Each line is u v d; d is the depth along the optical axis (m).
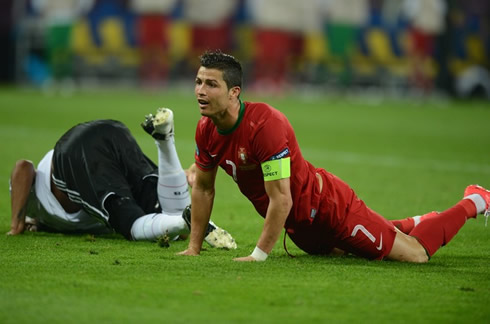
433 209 32.00
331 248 20.95
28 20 113.81
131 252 20.92
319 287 16.95
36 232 24.44
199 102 18.77
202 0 112.31
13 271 17.89
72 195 22.97
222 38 113.75
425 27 122.12
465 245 24.27
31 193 24.16
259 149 18.92
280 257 20.75
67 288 16.34
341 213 20.09
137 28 113.56
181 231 22.27
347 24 119.44
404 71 123.12
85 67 114.88
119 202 22.89
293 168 19.44
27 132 59.44
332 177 20.39
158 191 23.45
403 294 16.59
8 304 15.07
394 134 69.94
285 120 19.28
